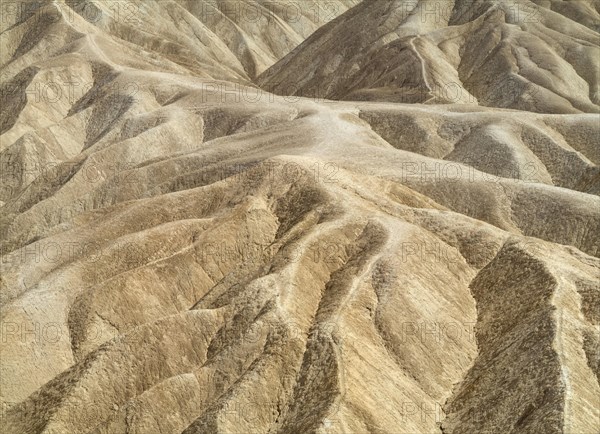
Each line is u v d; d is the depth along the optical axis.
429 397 36.75
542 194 55.31
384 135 74.06
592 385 34.00
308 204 50.91
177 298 45.84
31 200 71.50
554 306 37.94
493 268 44.78
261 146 67.94
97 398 36.91
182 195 55.34
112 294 44.94
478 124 71.69
